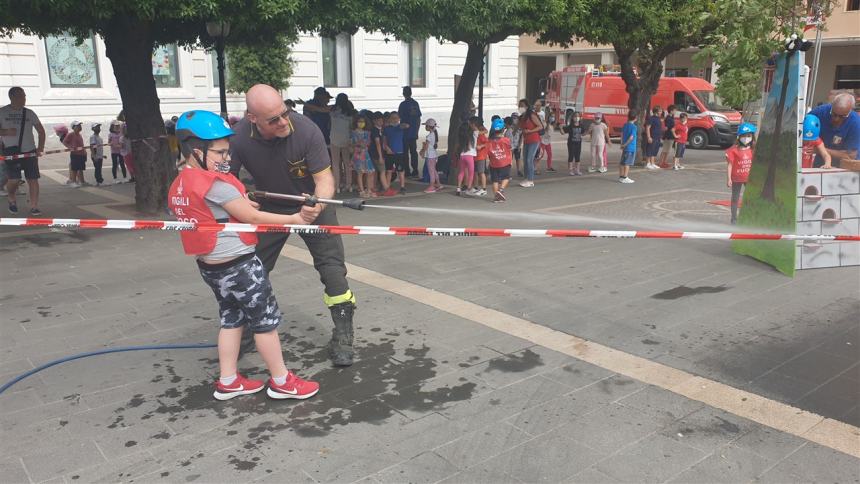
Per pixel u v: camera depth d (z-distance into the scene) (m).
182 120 3.22
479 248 7.14
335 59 23.03
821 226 6.07
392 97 24.44
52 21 7.67
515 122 14.46
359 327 4.71
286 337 4.54
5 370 3.99
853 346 4.32
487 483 2.83
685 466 2.95
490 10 9.74
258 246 4.04
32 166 9.05
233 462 2.99
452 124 13.09
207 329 4.69
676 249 7.05
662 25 12.46
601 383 3.80
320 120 12.50
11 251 7.07
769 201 6.28
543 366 4.04
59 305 5.23
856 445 3.12
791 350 4.26
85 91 18.89
